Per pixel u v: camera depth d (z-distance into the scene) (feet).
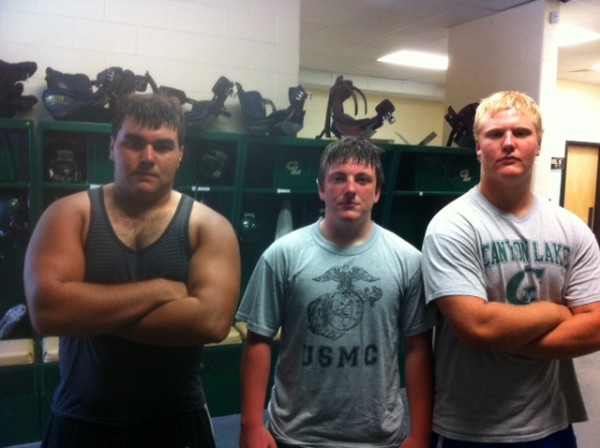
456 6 13.87
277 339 9.70
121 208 4.30
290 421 4.84
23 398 8.42
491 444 4.62
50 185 8.96
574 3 13.33
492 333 4.36
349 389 4.75
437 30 16.37
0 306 9.66
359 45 18.89
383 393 4.80
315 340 4.80
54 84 9.37
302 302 4.85
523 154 4.66
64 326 3.93
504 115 4.71
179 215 4.35
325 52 20.22
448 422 4.75
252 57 11.52
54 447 4.24
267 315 4.98
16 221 9.02
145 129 4.12
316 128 26.17
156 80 10.70
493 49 14.46
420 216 13.75
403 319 5.04
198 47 11.01
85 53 10.11
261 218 11.55
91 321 3.95
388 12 14.73
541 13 13.05
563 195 24.64
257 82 11.61
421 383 4.96
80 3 10.01
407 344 5.07
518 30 13.67
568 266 4.80
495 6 13.74
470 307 4.44
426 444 4.81
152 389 4.29
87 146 9.14
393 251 5.02
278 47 11.76
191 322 4.14
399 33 16.98
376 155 4.98
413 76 25.17
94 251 4.17
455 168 12.57
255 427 4.80
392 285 4.89
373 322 4.82
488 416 4.64
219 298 4.27
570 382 4.99
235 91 11.23
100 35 10.19
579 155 25.45
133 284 4.10
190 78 10.99
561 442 4.80
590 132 25.48
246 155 10.37
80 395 4.22
